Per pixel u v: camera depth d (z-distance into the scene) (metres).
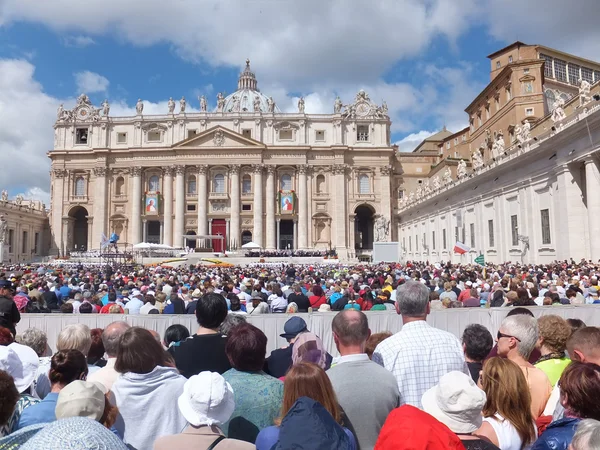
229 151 85.69
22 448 2.93
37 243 85.75
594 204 30.42
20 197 87.44
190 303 13.52
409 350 5.58
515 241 41.16
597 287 15.72
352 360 5.20
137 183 86.31
